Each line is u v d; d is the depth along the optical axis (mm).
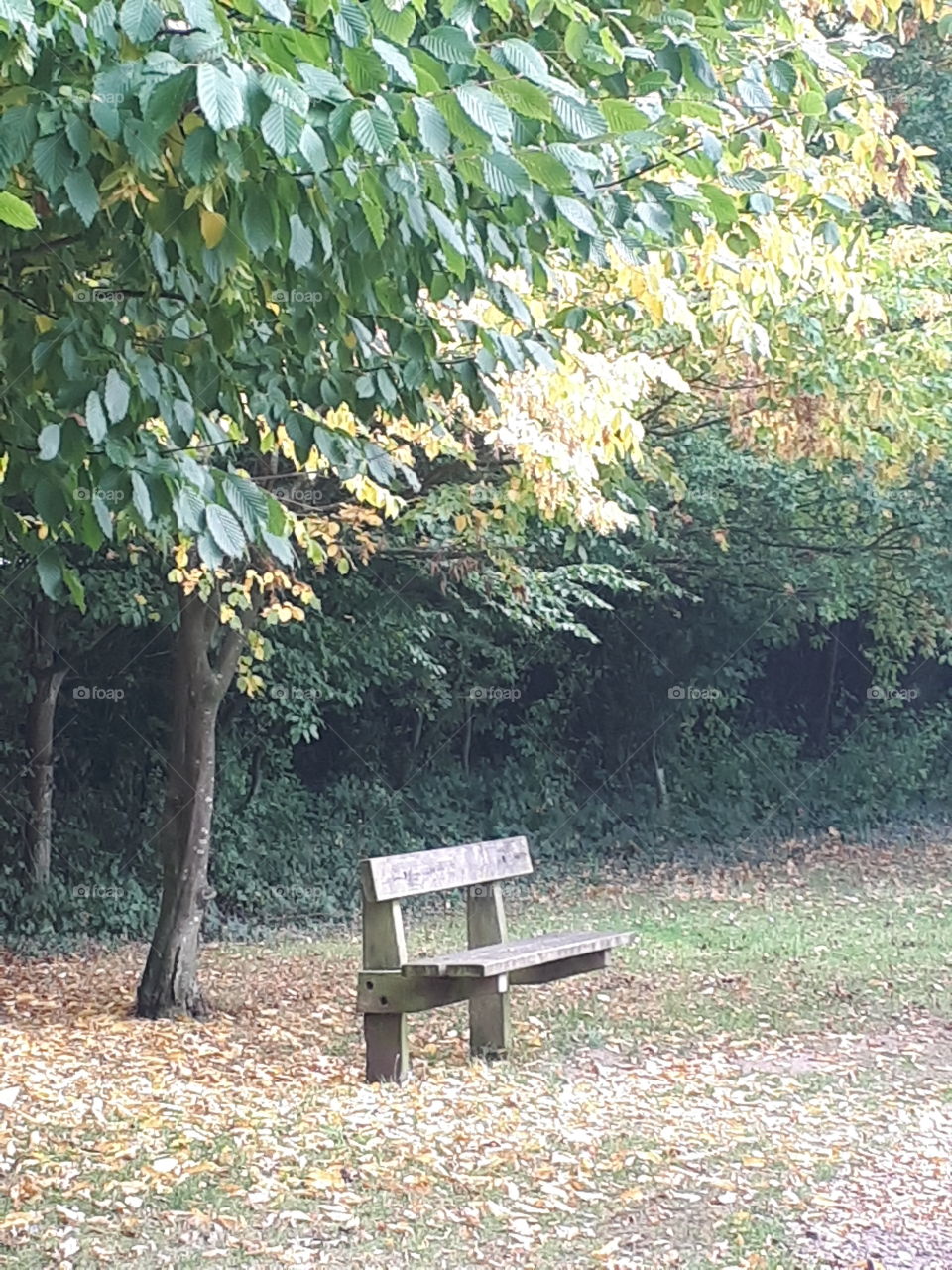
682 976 10938
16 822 13992
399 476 8906
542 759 19016
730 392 9883
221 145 3285
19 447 4465
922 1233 5086
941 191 15109
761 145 5926
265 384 4918
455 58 3465
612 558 15406
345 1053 8672
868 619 20219
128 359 4363
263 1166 5742
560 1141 6156
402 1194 5398
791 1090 7297
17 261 4574
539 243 4570
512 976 8109
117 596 12789
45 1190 5395
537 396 7176
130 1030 9398
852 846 19938
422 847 17406
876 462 11383
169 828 10156
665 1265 4754
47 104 3395
